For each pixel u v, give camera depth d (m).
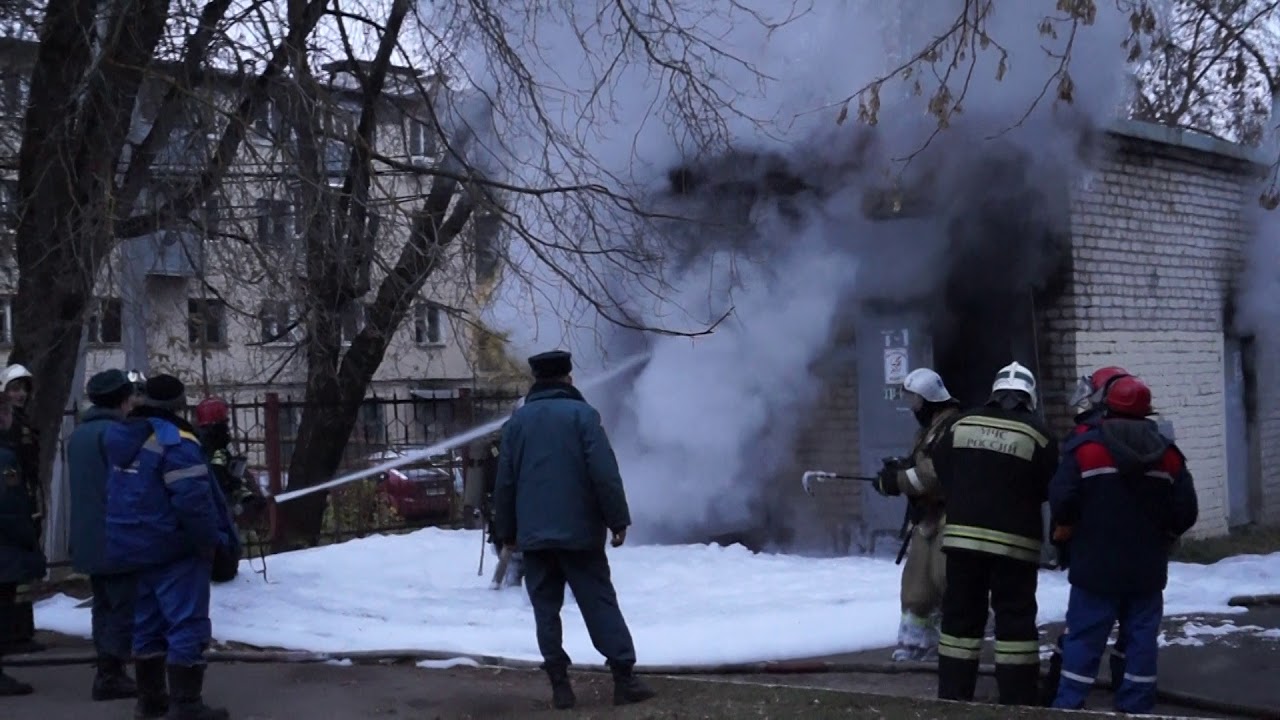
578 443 5.94
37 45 9.73
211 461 8.53
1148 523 5.46
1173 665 6.48
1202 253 11.00
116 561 5.72
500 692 6.42
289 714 6.07
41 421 9.55
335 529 13.73
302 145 8.91
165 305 10.52
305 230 8.84
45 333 9.41
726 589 8.91
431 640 7.52
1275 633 7.13
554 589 6.07
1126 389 5.56
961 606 5.71
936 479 6.29
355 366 13.33
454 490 13.79
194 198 8.93
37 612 8.77
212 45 9.04
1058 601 8.16
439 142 10.07
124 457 5.71
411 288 9.52
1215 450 11.01
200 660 5.81
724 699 5.91
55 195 9.12
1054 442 5.67
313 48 9.64
